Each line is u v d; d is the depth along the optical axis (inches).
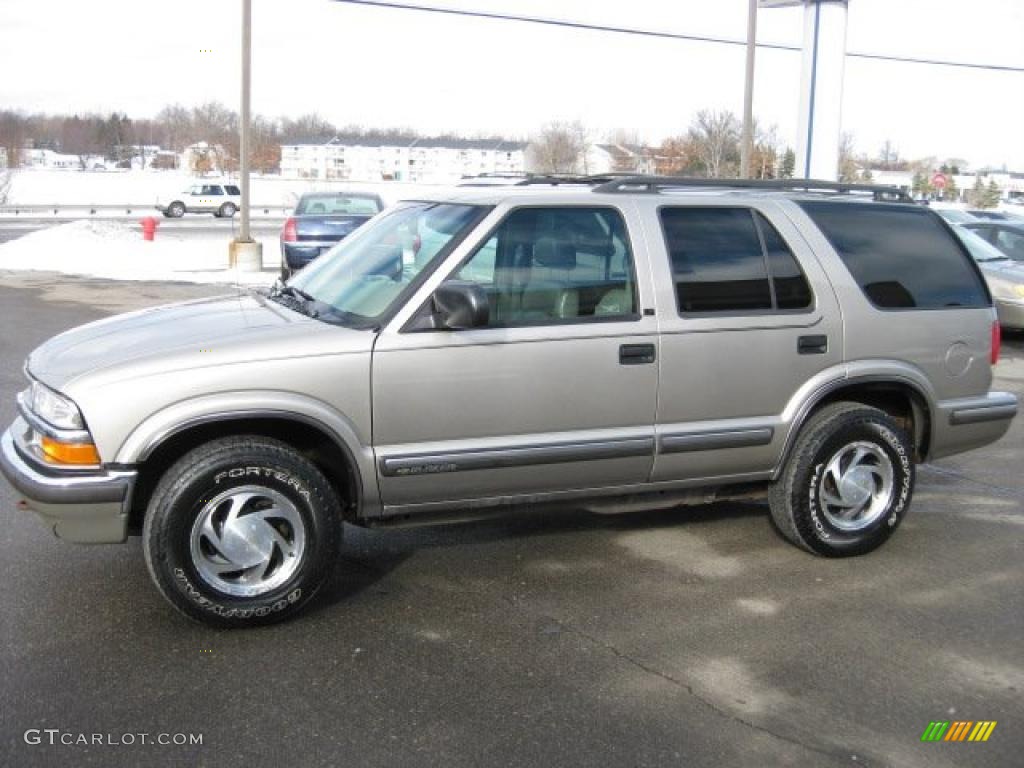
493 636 169.3
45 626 169.2
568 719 142.6
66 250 884.0
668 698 149.3
